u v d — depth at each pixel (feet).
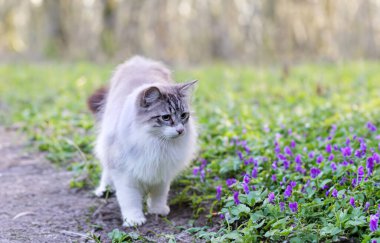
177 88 6.19
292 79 13.74
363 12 19.63
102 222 6.42
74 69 17.10
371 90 11.38
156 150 6.05
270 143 7.36
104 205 6.77
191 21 20.17
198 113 9.38
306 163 6.68
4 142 8.83
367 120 8.20
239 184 6.31
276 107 9.81
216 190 6.58
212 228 6.10
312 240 5.51
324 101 10.04
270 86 12.63
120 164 6.14
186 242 5.91
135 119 5.98
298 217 5.69
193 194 6.77
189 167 7.05
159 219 6.40
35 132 8.98
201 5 20.10
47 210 6.67
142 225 6.28
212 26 20.20
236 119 8.66
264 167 6.75
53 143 8.31
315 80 13.19
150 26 20.10
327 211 5.76
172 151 6.14
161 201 6.46
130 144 6.03
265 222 5.80
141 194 6.35
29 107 10.98
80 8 21.08
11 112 10.59
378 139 7.09
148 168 6.08
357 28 19.69
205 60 20.10
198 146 7.30
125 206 6.27
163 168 6.16
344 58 19.30
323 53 20.13
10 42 23.77
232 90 12.41
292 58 19.74
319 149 7.07
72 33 21.30
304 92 11.21
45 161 8.03
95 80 14.20
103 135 6.38
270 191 6.24
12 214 6.57
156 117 5.98
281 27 20.10
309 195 5.93
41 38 21.93
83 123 8.89
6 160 8.09
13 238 6.06
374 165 6.21
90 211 6.63
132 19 20.22
